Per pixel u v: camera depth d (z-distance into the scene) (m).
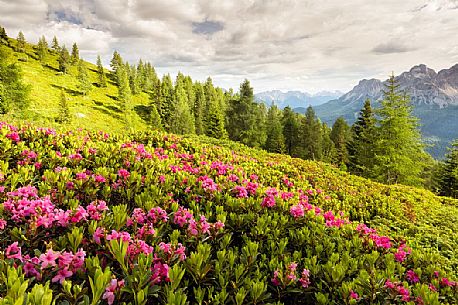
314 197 8.87
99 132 10.47
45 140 7.42
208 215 4.45
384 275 3.53
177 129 75.06
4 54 40.50
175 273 2.54
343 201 9.85
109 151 7.23
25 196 3.69
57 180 4.70
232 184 6.24
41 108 64.62
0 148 5.90
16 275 2.14
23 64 98.69
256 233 4.20
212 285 2.94
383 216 10.03
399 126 27.62
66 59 104.62
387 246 4.59
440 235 9.34
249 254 3.44
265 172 10.27
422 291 3.20
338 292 3.21
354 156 42.75
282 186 9.42
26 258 2.60
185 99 96.31
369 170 31.67
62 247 2.89
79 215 3.33
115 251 2.59
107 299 2.34
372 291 3.12
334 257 3.82
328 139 69.50
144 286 2.47
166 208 4.36
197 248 3.20
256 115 53.22
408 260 4.59
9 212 3.39
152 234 3.32
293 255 3.80
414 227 9.44
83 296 2.21
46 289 1.98
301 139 62.59
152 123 77.81
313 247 4.35
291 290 3.09
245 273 3.13
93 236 2.95
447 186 40.78
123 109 84.19
